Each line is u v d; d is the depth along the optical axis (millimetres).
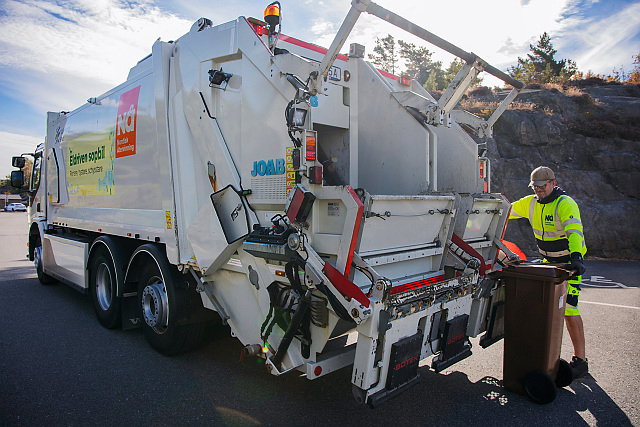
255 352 3373
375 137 4312
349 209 2793
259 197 3398
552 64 34375
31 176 9102
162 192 4414
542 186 3984
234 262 3686
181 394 3715
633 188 13250
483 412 3414
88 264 6094
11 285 8484
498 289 4082
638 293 7508
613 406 3498
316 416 3346
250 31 3498
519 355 3652
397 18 2887
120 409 3449
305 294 2939
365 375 2723
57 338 5207
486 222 4523
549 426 3199
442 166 4898
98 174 5957
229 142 3705
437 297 3268
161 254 4473
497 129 15172
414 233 3541
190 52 4125
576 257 3693
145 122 4730
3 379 4016
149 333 4750
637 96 18859
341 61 4238
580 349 3938
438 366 3320
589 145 14258
